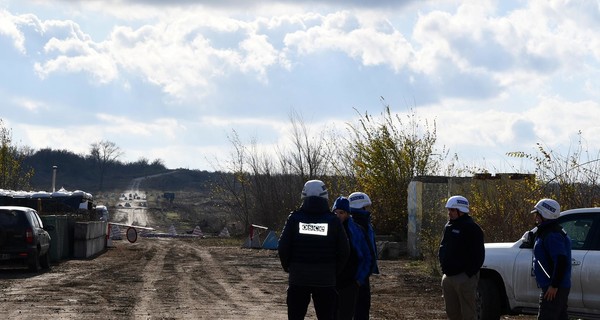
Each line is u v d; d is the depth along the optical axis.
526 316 16.11
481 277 14.30
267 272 26.06
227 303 17.23
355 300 10.86
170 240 54.62
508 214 22.11
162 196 165.38
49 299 17.50
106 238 41.06
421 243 32.41
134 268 26.92
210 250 40.03
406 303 17.95
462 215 11.35
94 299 17.59
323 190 9.66
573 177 20.42
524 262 13.68
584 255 12.81
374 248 11.09
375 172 37.81
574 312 12.87
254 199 58.97
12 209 24.14
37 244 24.52
